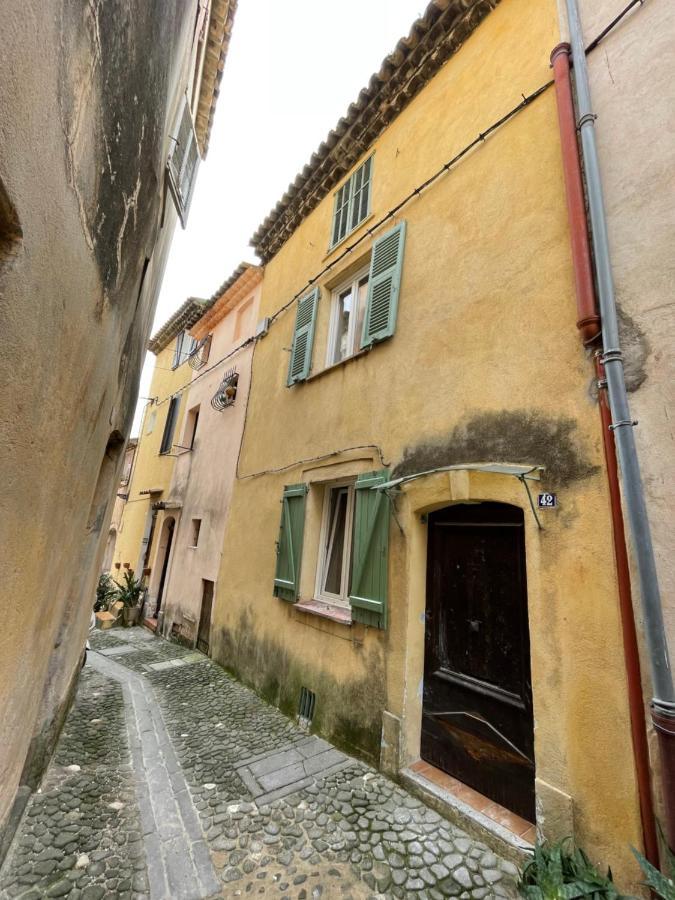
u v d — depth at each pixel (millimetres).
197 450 9883
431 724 3578
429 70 4980
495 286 3564
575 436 2771
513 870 2539
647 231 2623
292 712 4754
